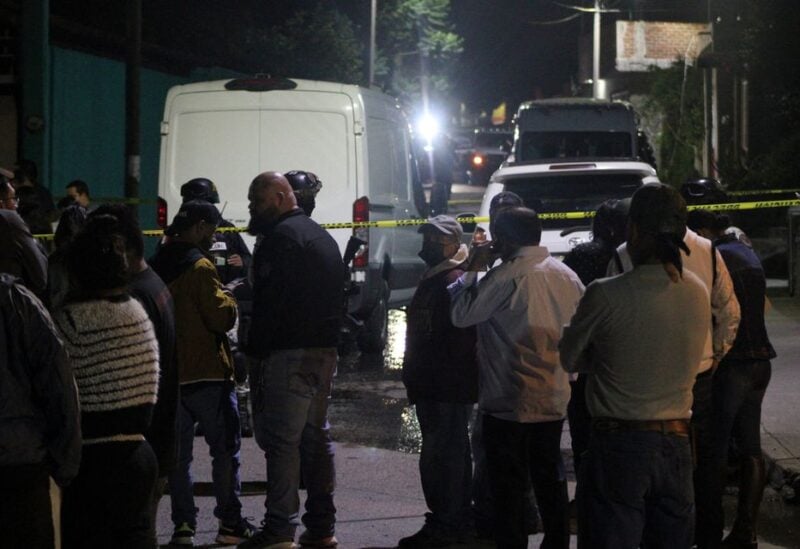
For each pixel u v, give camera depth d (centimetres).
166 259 862
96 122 2600
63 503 589
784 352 1534
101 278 587
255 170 1583
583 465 610
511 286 738
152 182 2902
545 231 1533
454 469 842
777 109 3173
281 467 830
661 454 590
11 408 543
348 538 884
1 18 2309
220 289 859
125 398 582
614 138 2656
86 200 1569
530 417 739
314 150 1580
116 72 2691
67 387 546
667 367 592
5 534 546
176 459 676
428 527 852
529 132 2667
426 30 5678
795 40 2978
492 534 865
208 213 869
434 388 831
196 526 896
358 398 1405
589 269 872
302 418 830
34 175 1596
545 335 737
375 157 1633
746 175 3142
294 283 823
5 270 656
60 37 2678
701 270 718
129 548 590
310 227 838
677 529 605
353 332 1545
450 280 834
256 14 4456
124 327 586
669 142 4456
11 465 545
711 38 3672
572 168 1530
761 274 820
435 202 1797
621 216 862
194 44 3747
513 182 1566
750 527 823
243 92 1588
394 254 1728
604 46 6138
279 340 824
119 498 584
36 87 2345
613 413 594
